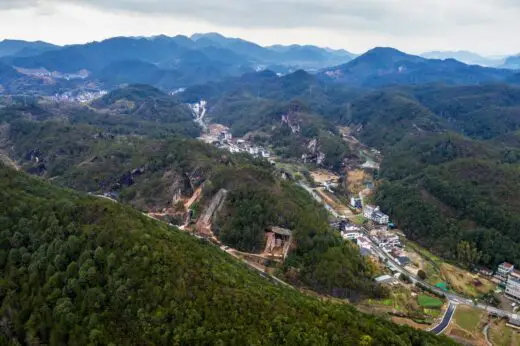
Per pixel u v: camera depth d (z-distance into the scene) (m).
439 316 139.25
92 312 86.19
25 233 106.25
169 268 91.56
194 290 88.12
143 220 114.44
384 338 86.56
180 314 83.00
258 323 83.31
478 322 136.75
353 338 84.00
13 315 92.19
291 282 142.75
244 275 111.94
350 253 159.62
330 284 140.88
